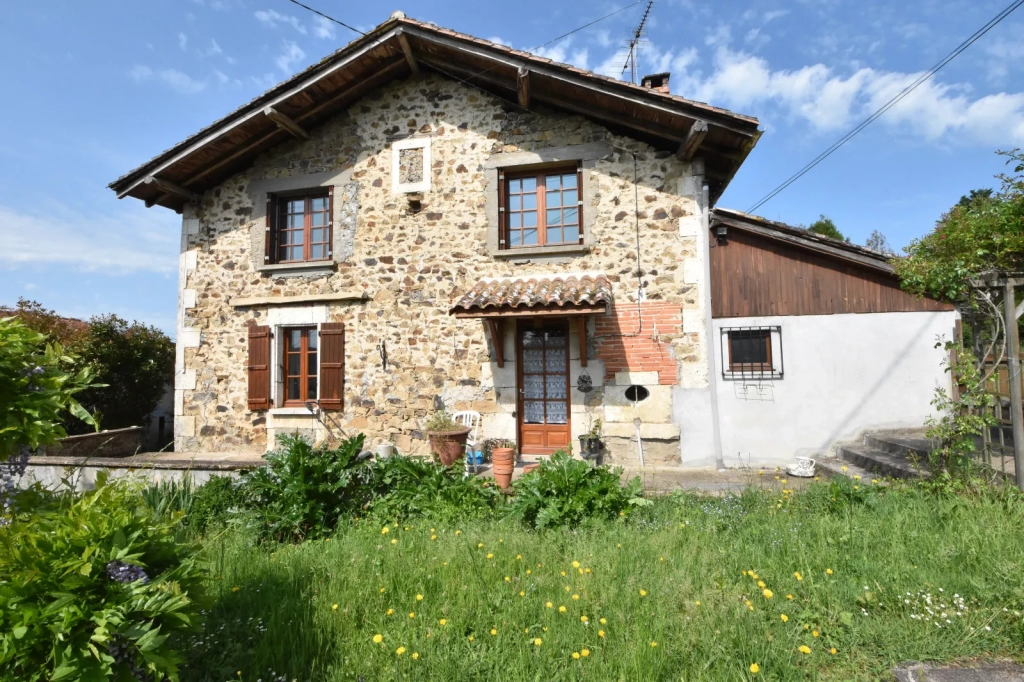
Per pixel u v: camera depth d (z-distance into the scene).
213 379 7.71
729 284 6.57
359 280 7.38
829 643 2.61
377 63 7.09
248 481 4.63
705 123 5.80
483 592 3.07
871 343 6.36
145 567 1.91
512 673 2.35
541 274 6.87
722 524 4.11
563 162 6.93
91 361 8.90
